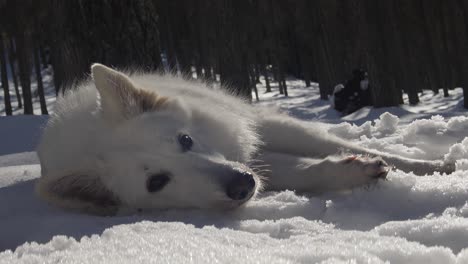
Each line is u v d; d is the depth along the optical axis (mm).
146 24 1885
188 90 1052
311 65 8297
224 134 948
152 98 896
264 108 1189
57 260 490
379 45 3299
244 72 3150
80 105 979
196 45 5891
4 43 5469
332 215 733
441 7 5289
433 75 5578
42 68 8375
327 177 881
